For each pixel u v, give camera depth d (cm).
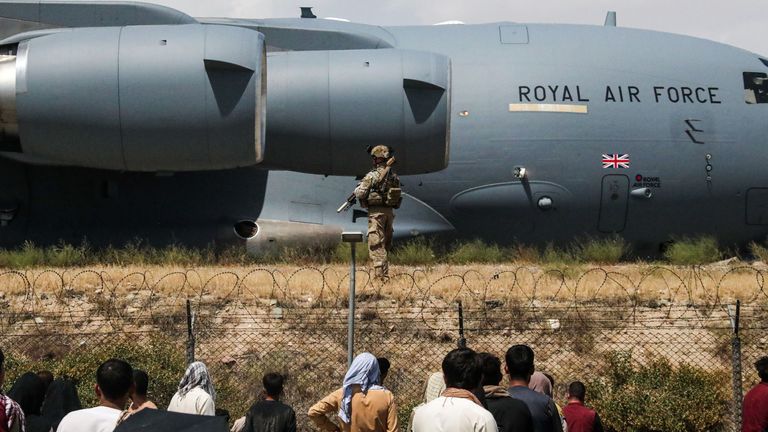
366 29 4403
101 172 4159
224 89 3638
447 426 1401
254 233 4159
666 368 2655
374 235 3272
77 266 3766
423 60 3847
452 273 3566
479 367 1470
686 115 4309
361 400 1638
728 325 2938
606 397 2581
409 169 3938
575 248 4256
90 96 3634
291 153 3938
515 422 1520
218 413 1984
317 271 3488
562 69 4281
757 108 4400
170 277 3394
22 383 1717
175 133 3662
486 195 4247
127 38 3691
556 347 2853
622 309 3058
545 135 4219
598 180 4253
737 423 2352
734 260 4066
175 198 4200
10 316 2958
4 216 4103
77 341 2817
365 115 3825
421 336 2870
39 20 3953
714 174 4334
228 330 2898
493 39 4375
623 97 4278
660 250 4425
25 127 3703
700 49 4466
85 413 1463
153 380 2483
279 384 1825
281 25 4281
